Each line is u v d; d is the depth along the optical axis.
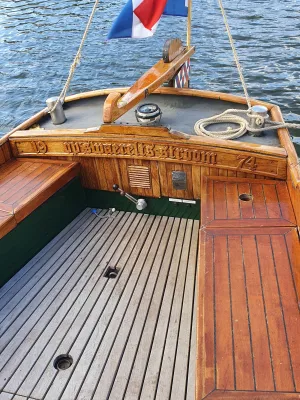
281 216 3.26
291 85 9.73
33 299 3.41
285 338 2.31
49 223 4.05
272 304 2.53
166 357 2.83
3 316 3.25
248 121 4.25
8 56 13.77
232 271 2.80
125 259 3.79
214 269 2.83
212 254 2.96
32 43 14.87
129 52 13.14
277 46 12.16
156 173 4.10
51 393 2.64
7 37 15.75
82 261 3.80
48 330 3.10
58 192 4.11
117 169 4.22
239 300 2.58
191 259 3.73
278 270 2.77
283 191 3.57
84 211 4.57
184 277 3.53
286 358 2.20
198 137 3.79
